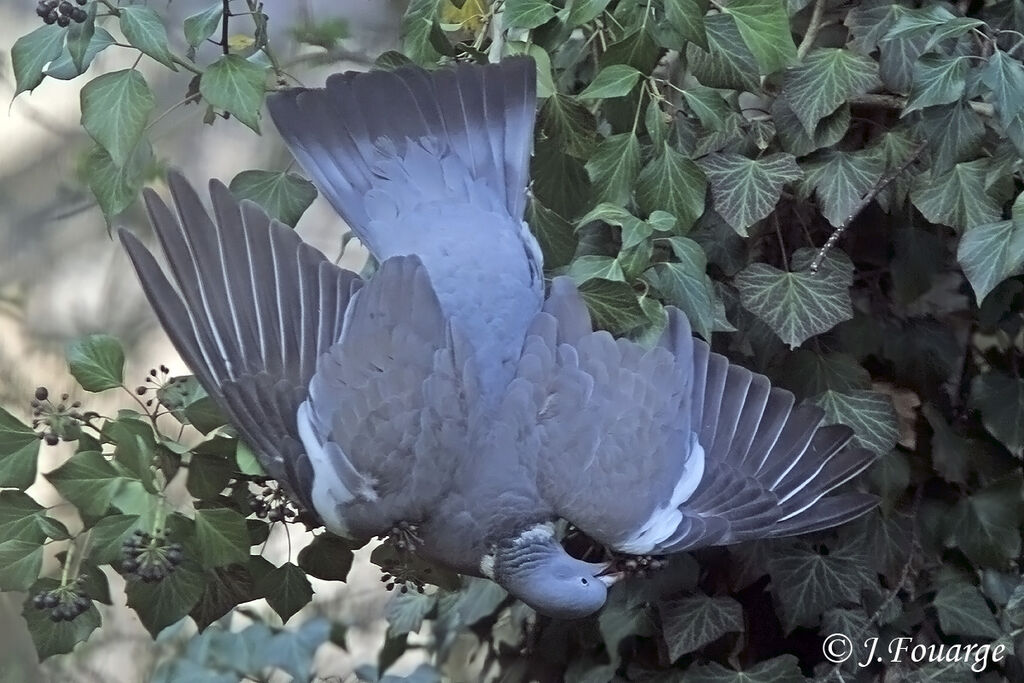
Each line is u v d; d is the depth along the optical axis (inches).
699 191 229.1
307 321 218.4
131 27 214.5
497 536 223.6
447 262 227.8
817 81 240.2
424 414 217.0
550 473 226.1
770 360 254.1
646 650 268.8
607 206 224.2
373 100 233.3
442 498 220.8
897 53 239.3
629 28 225.0
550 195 240.1
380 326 219.0
